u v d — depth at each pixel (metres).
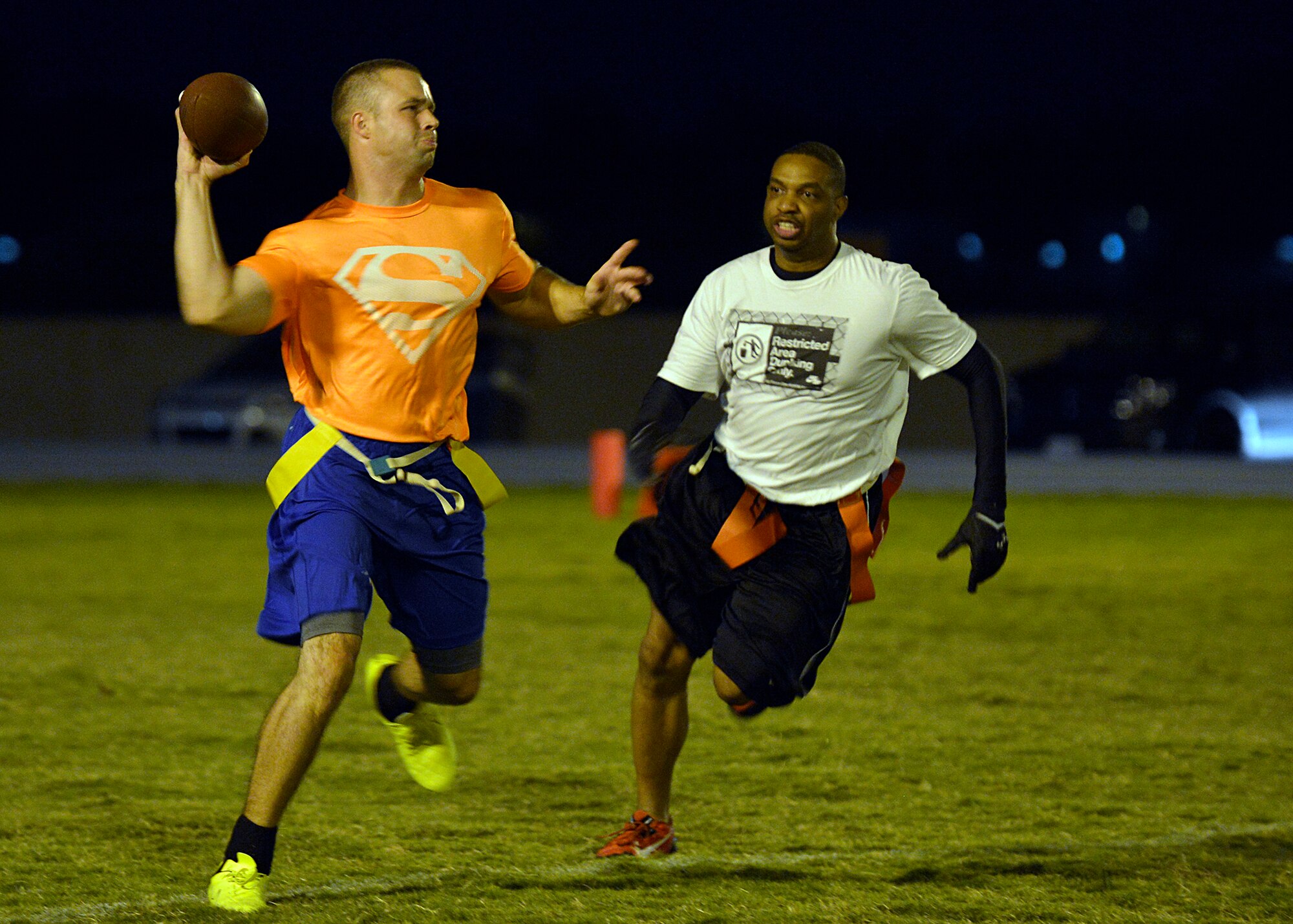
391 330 11.26
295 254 11.09
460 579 11.83
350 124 11.36
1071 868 11.78
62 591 27.39
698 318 11.82
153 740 16.28
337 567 10.95
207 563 31.27
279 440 66.81
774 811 13.52
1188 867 11.80
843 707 18.12
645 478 11.87
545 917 10.54
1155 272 82.56
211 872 11.61
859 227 85.19
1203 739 16.56
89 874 11.55
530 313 12.50
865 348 11.48
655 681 12.08
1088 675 20.36
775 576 11.71
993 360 11.77
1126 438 68.31
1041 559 32.94
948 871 11.69
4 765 15.16
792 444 11.59
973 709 18.12
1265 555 33.75
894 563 32.00
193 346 85.62
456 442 11.85
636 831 12.12
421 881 11.41
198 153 10.60
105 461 59.44
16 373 86.12
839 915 10.59
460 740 16.28
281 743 10.62
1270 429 67.25
